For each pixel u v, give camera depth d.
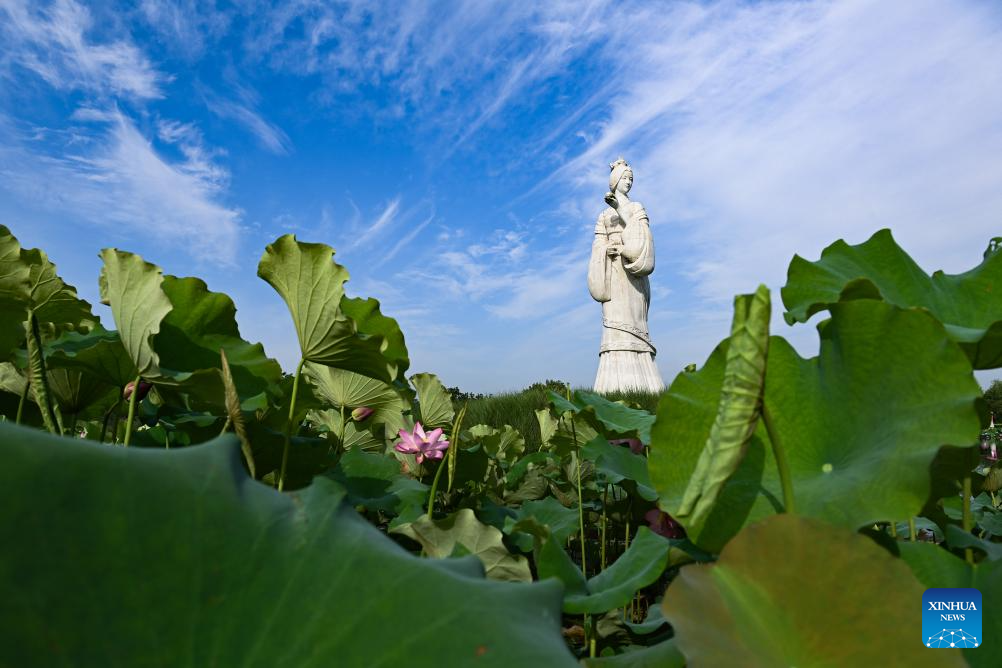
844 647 0.74
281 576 0.69
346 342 1.79
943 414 0.94
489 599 0.69
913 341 1.03
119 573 0.63
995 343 1.25
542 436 4.57
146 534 0.67
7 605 0.56
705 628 0.76
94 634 0.58
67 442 0.71
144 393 1.85
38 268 2.21
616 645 1.77
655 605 1.72
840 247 1.71
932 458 0.90
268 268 1.78
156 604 0.62
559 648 0.63
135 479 0.71
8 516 0.61
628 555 1.50
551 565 1.44
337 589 0.68
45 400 1.51
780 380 1.18
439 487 2.61
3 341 1.97
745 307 0.85
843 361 1.13
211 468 0.78
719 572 0.81
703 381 1.17
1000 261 1.65
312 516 0.77
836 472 1.06
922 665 0.72
